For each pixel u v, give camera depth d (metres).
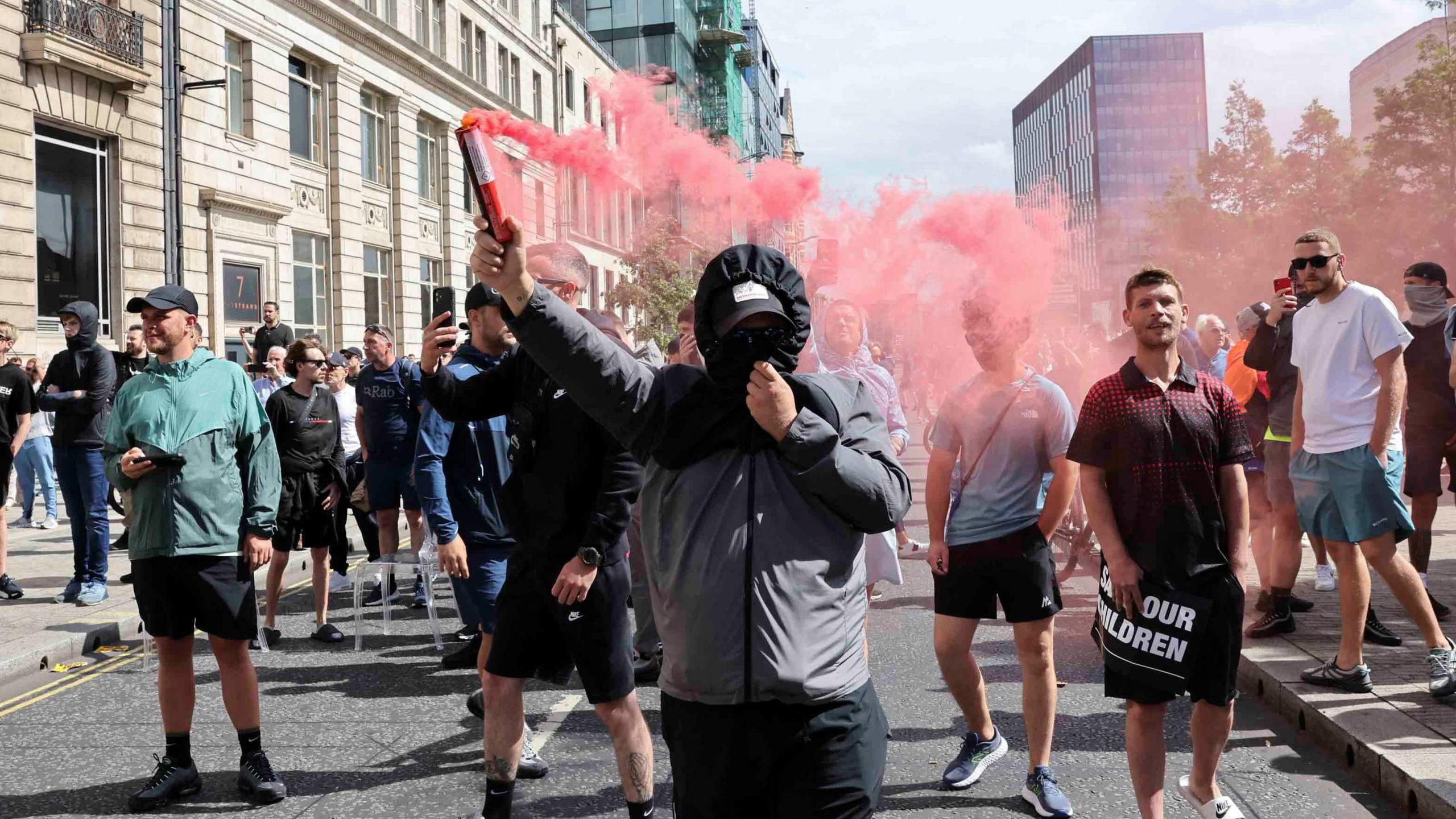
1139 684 3.12
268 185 20.89
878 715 2.18
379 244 25.22
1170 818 3.60
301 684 5.64
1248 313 6.68
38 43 15.13
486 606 4.20
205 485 3.94
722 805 2.10
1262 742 4.33
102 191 16.92
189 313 4.17
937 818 3.64
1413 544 6.62
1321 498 4.58
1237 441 3.13
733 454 2.09
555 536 3.34
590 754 4.42
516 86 32.84
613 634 3.34
